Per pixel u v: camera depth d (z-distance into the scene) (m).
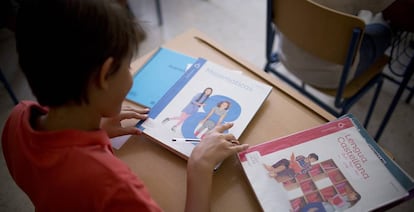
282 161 0.68
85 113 0.52
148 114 0.77
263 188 0.64
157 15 2.28
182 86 0.83
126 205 0.50
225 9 2.43
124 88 0.52
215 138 0.68
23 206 1.45
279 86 0.85
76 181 0.48
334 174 0.65
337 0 1.25
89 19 0.42
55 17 0.41
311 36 1.09
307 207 0.61
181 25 2.31
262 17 2.36
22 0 0.43
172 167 0.70
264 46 2.15
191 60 0.92
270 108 0.80
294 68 1.34
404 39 1.95
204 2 2.50
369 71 1.32
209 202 0.62
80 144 0.50
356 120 0.74
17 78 1.93
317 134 0.72
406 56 1.95
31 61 0.44
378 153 0.68
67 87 0.46
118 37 0.45
